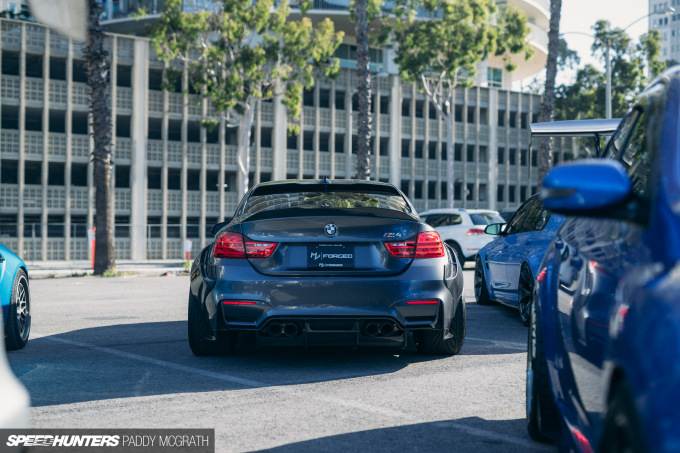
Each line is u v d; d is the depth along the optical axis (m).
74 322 9.43
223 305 5.88
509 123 57.00
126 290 15.11
